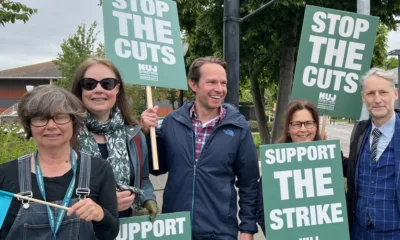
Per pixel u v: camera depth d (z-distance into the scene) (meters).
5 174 2.18
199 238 3.12
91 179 2.27
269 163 3.21
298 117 3.35
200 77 3.22
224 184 3.19
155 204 3.00
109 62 2.95
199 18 12.27
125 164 2.88
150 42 3.41
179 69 3.52
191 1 11.97
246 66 14.73
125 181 2.84
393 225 3.04
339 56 3.89
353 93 3.92
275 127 11.90
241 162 3.29
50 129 2.15
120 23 3.29
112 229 2.29
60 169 2.25
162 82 3.42
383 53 14.21
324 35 3.87
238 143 3.25
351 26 3.88
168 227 2.95
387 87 3.12
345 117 3.93
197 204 3.15
